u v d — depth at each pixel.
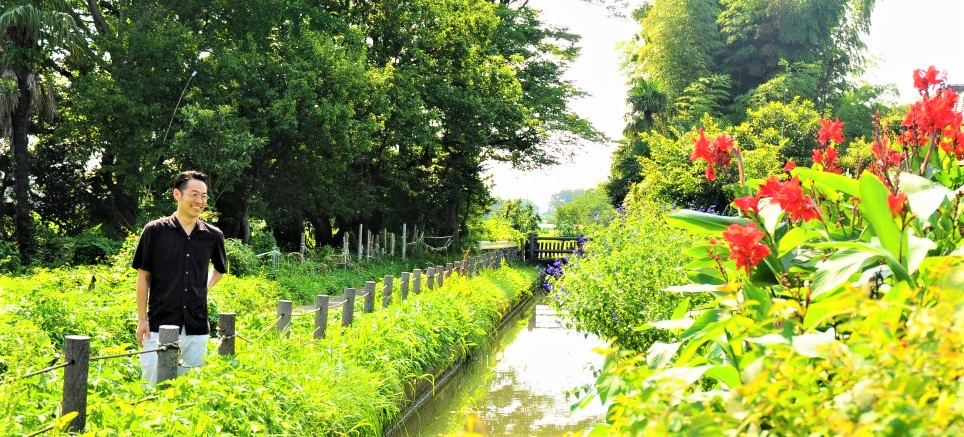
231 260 16.95
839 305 2.16
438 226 35.25
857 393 1.96
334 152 24.12
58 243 20.09
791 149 25.77
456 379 11.42
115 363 6.50
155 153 20.72
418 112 26.38
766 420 2.32
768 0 45.94
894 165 4.87
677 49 46.69
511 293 20.27
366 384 7.73
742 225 4.32
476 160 34.16
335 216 30.80
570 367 12.62
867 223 4.45
